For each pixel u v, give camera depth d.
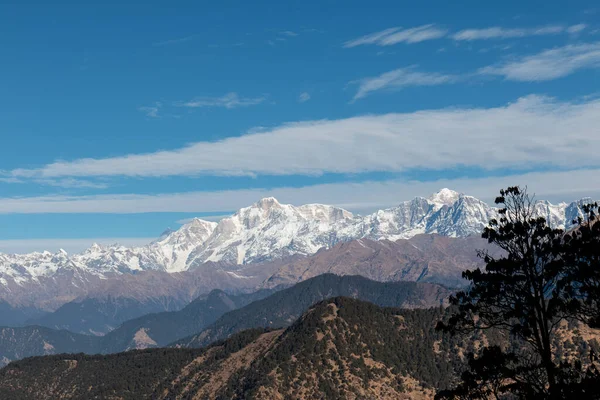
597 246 76.62
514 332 81.62
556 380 76.38
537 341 79.38
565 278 79.56
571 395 69.00
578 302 77.81
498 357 80.25
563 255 79.44
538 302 80.56
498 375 80.00
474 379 81.62
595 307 77.25
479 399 81.25
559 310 78.94
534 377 78.81
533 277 81.25
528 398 73.38
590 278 77.00
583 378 71.19
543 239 82.69
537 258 82.19
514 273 82.25
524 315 81.50
